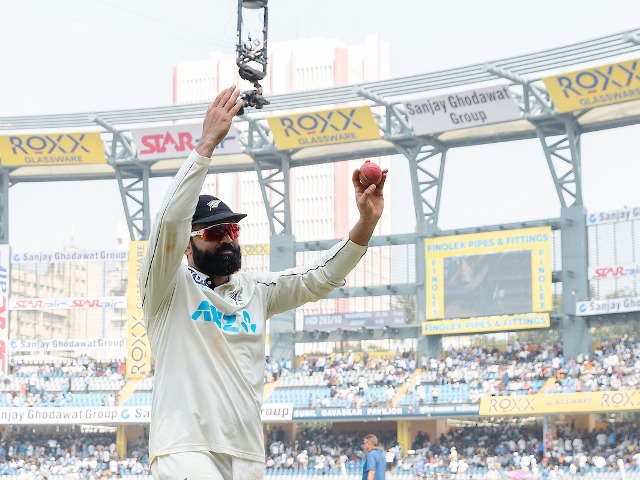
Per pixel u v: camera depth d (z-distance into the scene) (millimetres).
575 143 55094
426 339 59594
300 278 6680
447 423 63000
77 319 81688
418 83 55719
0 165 64000
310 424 66312
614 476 52906
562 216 55875
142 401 63688
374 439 20281
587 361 55188
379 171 6469
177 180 5984
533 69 53000
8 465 65312
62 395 65250
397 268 60250
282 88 146000
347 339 61281
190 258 6523
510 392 56938
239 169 64562
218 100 6102
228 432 6098
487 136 57562
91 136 61719
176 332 6203
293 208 133500
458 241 58094
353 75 148625
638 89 50188
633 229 53719
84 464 65062
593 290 55094
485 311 57062
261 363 6418
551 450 55625
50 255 65062
